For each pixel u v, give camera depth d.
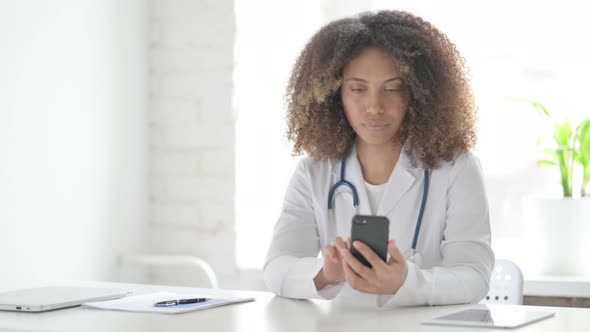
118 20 2.84
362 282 1.34
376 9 3.12
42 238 2.48
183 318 1.26
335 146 1.74
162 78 2.99
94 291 1.52
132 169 2.92
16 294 1.47
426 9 3.08
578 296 2.41
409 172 1.66
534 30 2.99
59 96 2.55
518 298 1.86
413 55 1.62
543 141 2.98
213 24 2.92
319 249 1.77
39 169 2.46
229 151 2.91
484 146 3.04
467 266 1.52
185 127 2.96
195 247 2.95
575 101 2.96
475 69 3.04
